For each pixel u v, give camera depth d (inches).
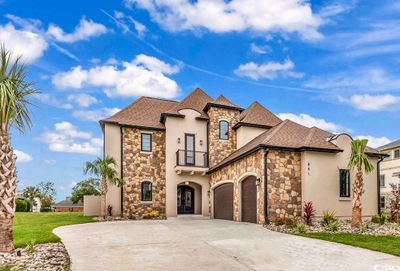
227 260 325.1
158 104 1060.5
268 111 1026.1
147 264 307.6
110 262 314.2
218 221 713.6
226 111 986.7
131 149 906.1
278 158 624.1
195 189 993.5
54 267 293.6
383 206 1291.8
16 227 573.9
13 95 329.1
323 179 631.2
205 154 962.1
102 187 843.4
